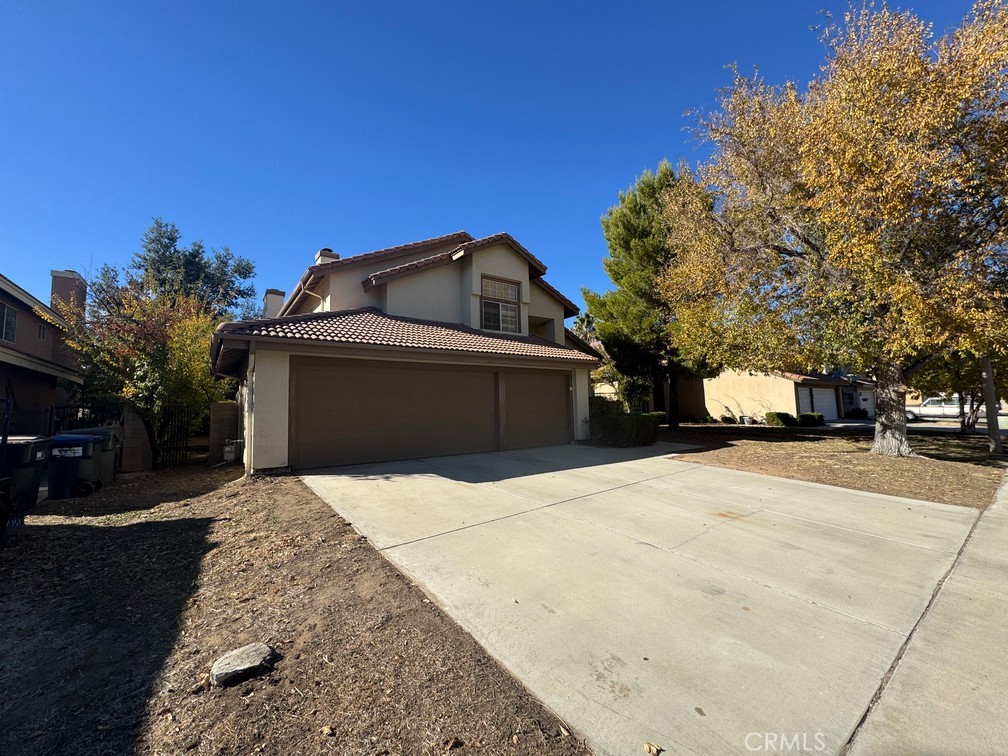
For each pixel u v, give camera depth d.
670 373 19.42
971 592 3.73
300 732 2.16
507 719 2.26
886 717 2.29
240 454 11.66
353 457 9.52
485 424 11.77
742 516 5.90
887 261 8.54
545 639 2.98
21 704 2.37
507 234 14.09
